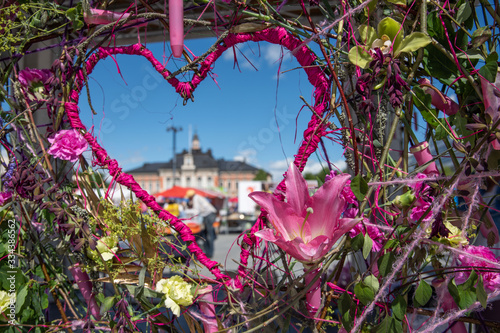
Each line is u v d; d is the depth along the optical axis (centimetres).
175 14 74
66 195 85
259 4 77
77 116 82
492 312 95
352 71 83
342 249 74
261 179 3409
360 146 89
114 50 83
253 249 79
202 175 5794
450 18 75
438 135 75
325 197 68
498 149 71
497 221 91
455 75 74
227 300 78
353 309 72
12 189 86
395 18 81
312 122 76
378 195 75
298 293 72
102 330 86
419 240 70
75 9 82
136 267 83
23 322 88
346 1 75
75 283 93
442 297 75
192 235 78
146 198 78
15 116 89
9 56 89
